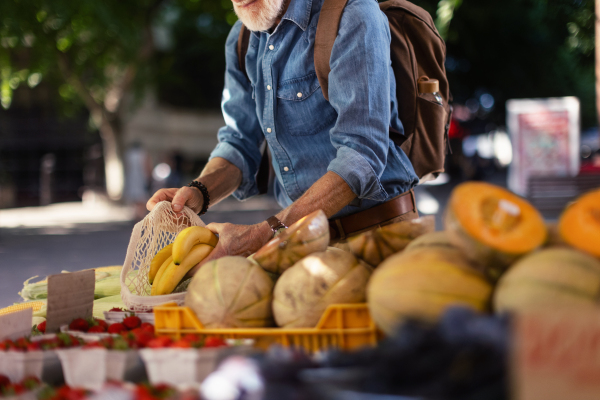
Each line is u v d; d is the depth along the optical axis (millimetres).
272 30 2766
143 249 2381
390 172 2652
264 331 1694
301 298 1714
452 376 1104
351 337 1642
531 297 1304
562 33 13742
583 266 1329
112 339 1668
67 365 1601
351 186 2352
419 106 2803
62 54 19203
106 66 20297
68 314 2035
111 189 21641
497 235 1421
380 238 1807
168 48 30016
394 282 1448
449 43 22641
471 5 21172
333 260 1754
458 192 1497
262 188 3191
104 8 17484
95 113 21000
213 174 2939
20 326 1924
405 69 2785
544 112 13688
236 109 3072
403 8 2934
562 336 1083
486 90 26234
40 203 25781
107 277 3025
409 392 1104
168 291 2217
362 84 2428
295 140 2770
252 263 1858
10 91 20125
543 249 1422
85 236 13672
